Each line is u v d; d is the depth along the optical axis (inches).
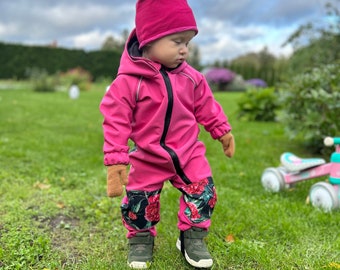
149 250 41.9
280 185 66.1
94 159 86.7
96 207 57.8
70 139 110.2
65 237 48.5
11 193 61.8
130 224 40.6
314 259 42.8
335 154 58.7
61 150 95.9
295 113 96.1
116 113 36.7
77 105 215.3
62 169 78.8
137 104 37.6
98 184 69.1
